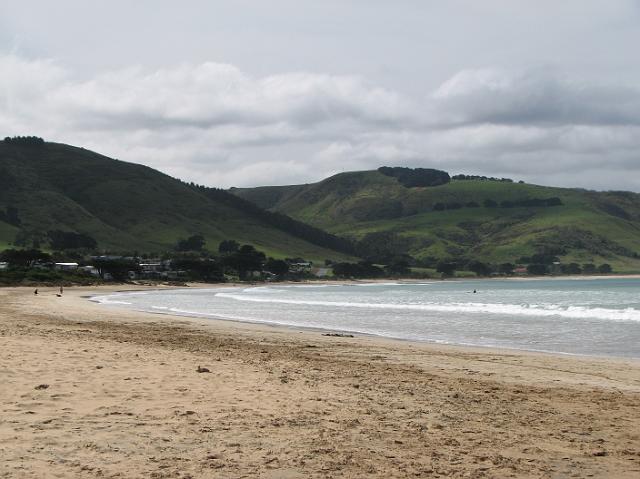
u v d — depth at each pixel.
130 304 68.06
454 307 62.38
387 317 47.78
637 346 28.05
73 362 16.80
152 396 12.76
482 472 8.58
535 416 12.30
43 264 162.12
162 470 8.09
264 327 36.59
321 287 185.62
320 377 16.19
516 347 27.48
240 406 12.09
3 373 14.66
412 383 15.95
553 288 154.75
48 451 8.73
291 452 9.12
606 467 8.98
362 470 8.45
